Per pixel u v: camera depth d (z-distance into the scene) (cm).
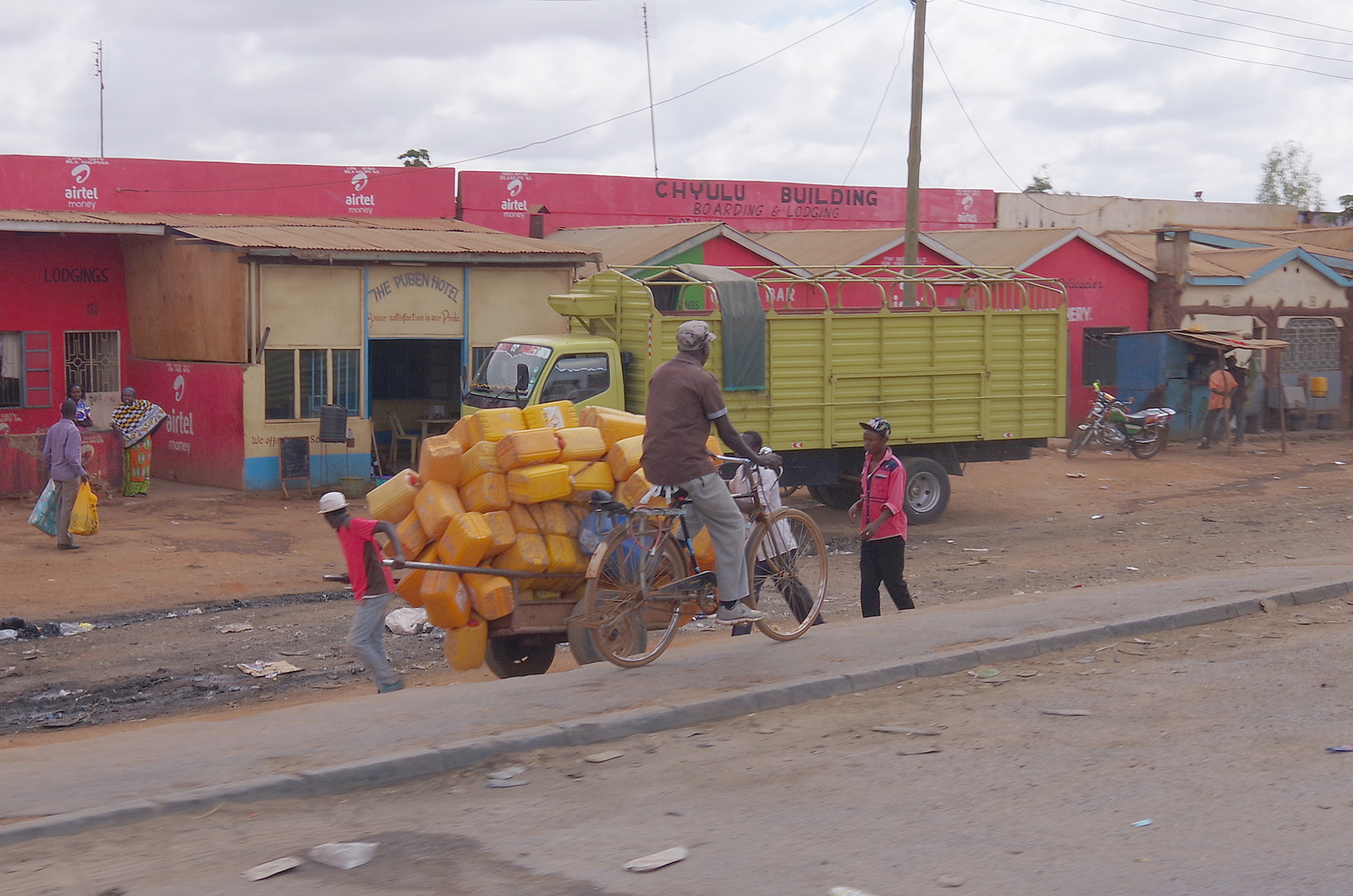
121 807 501
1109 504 1905
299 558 1437
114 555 1402
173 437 2061
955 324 1697
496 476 853
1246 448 2594
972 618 876
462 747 582
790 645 798
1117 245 2962
